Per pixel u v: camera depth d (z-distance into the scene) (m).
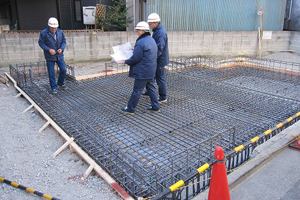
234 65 8.04
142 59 3.87
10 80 6.12
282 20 11.01
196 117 4.21
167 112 4.43
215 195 2.25
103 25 10.40
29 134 3.78
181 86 5.82
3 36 7.30
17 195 2.60
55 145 3.51
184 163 2.99
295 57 10.09
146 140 3.44
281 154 3.28
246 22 10.63
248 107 4.69
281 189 2.67
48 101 4.77
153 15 4.15
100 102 4.81
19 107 4.70
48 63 5.04
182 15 10.11
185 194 2.77
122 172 2.71
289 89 5.85
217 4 10.21
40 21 11.04
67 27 11.21
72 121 3.90
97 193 2.62
